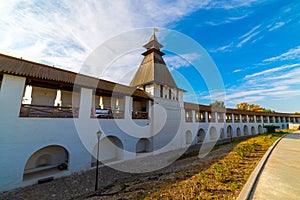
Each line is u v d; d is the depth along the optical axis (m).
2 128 5.90
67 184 6.33
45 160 8.11
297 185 4.04
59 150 8.57
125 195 4.74
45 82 7.67
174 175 6.28
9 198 5.19
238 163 6.52
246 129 25.97
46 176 6.79
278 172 5.13
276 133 22.39
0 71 6.05
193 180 5.21
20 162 6.12
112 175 7.41
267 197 3.41
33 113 7.61
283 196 3.43
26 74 6.70
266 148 9.77
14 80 6.45
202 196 3.79
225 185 4.29
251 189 3.80
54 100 9.50
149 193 4.60
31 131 6.53
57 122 7.30
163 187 4.94
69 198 5.17
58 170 7.62
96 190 5.69
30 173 7.17
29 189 5.88
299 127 31.39
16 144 6.12
